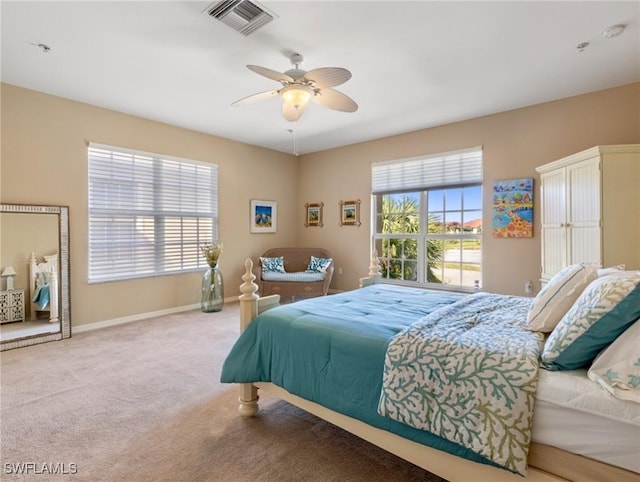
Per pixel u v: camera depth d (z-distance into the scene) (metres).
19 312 3.29
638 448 1.00
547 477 1.13
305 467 1.64
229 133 4.91
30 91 3.37
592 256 2.85
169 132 4.48
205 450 1.75
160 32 2.40
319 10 2.16
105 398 2.27
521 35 2.45
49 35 2.43
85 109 3.74
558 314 1.52
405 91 3.42
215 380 2.55
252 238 5.59
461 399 1.27
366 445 1.82
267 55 2.71
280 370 1.89
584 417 1.08
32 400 2.23
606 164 2.74
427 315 1.93
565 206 3.18
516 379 1.19
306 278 5.00
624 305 1.11
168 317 4.30
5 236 3.23
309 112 4.02
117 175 4.03
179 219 4.63
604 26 2.34
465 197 4.45
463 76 3.09
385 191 5.13
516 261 3.96
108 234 3.96
